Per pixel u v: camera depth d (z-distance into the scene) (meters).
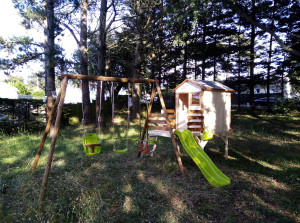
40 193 3.59
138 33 12.91
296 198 3.88
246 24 15.71
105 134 9.80
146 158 6.36
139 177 4.86
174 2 11.10
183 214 3.32
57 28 8.84
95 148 5.35
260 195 4.01
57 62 8.77
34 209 3.24
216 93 6.17
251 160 6.35
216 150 7.56
